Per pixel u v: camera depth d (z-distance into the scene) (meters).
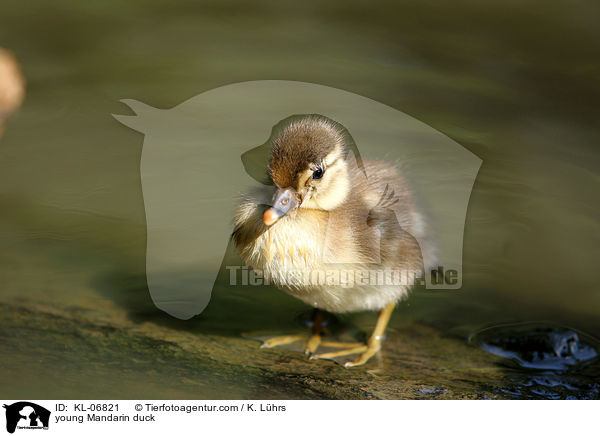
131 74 15.98
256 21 18.88
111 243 11.10
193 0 20.09
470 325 9.55
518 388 8.09
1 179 12.73
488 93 15.44
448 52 17.31
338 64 16.39
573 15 19.36
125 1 19.91
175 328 9.05
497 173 12.80
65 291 9.69
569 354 8.87
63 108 14.78
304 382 8.02
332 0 20.20
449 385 8.10
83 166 13.26
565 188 12.64
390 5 19.98
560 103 15.23
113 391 7.51
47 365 7.91
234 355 8.55
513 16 19.31
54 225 11.56
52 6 19.36
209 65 16.28
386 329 9.42
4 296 9.41
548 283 10.54
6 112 14.67
